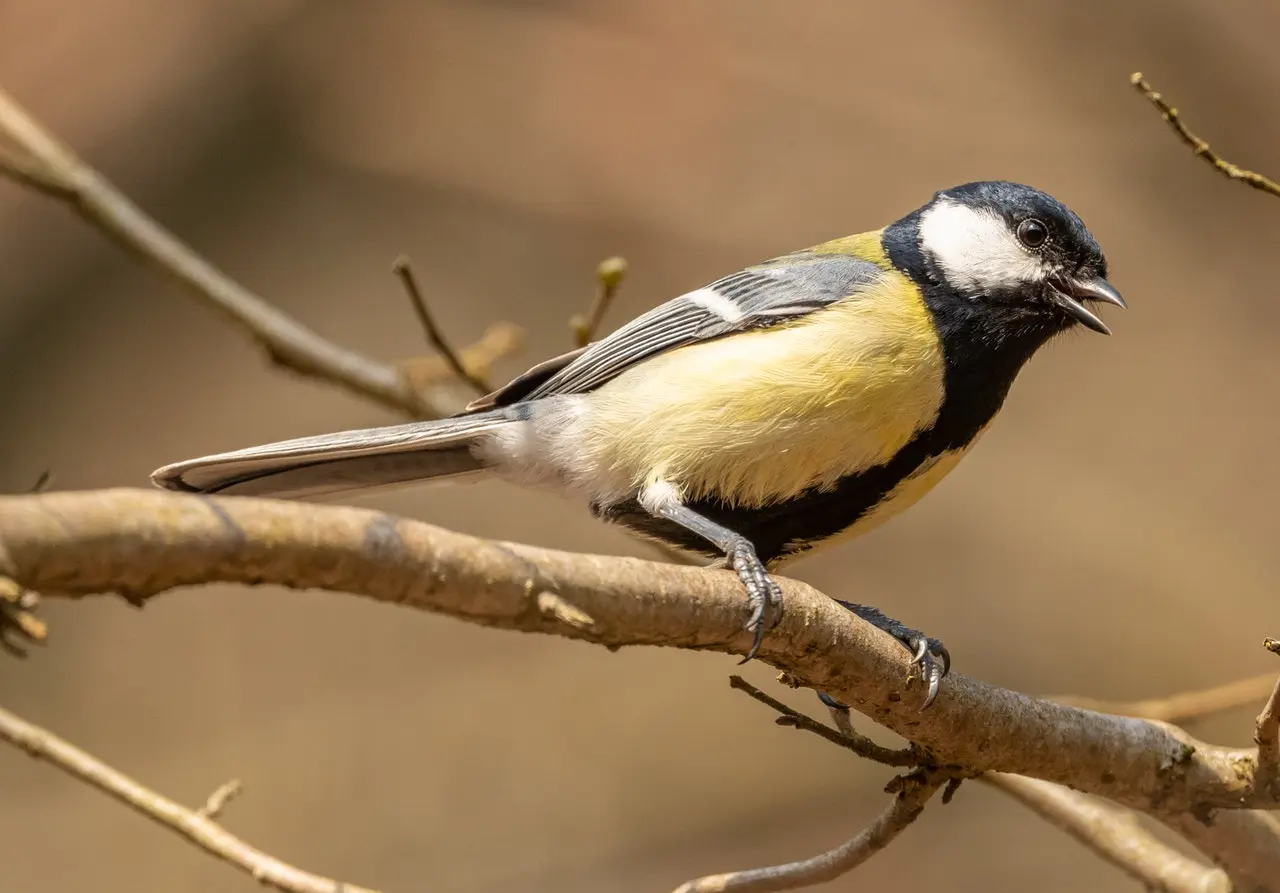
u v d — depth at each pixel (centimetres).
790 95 1348
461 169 1334
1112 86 1331
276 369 835
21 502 308
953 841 1075
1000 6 1353
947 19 1367
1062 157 1319
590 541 1243
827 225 1296
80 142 1291
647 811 1129
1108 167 1318
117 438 1254
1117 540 1216
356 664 1196
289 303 1284
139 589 325
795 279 611
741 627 448
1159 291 1297
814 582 1218
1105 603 1194
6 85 1288
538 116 1345
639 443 584
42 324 1277
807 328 582
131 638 1184
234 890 1057
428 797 1127
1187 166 1306
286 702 1166
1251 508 1220
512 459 620
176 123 1320
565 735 1168
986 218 625
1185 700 625
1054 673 1164
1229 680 1147
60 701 1142
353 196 1328
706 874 1097
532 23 1367
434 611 372
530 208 1326
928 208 650
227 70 1341
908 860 1066
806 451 572
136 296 1303
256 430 1273
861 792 1131
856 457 579
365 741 1147
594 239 1313
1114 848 601
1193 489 1234
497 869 1091
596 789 1139
